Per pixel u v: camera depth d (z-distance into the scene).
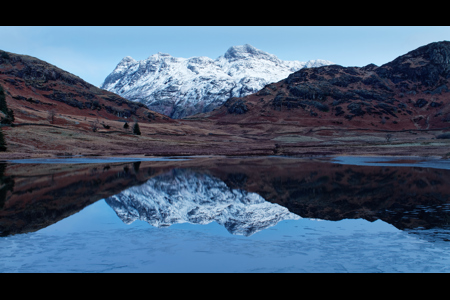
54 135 110.94
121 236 17.61
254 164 67.56
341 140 181.12
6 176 45.94
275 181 40.97
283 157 93.00
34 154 86.56
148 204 26.73
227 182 40.28
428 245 15.66
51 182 39.78
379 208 24.62
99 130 146.38
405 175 45.03
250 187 36.22
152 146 122.50
